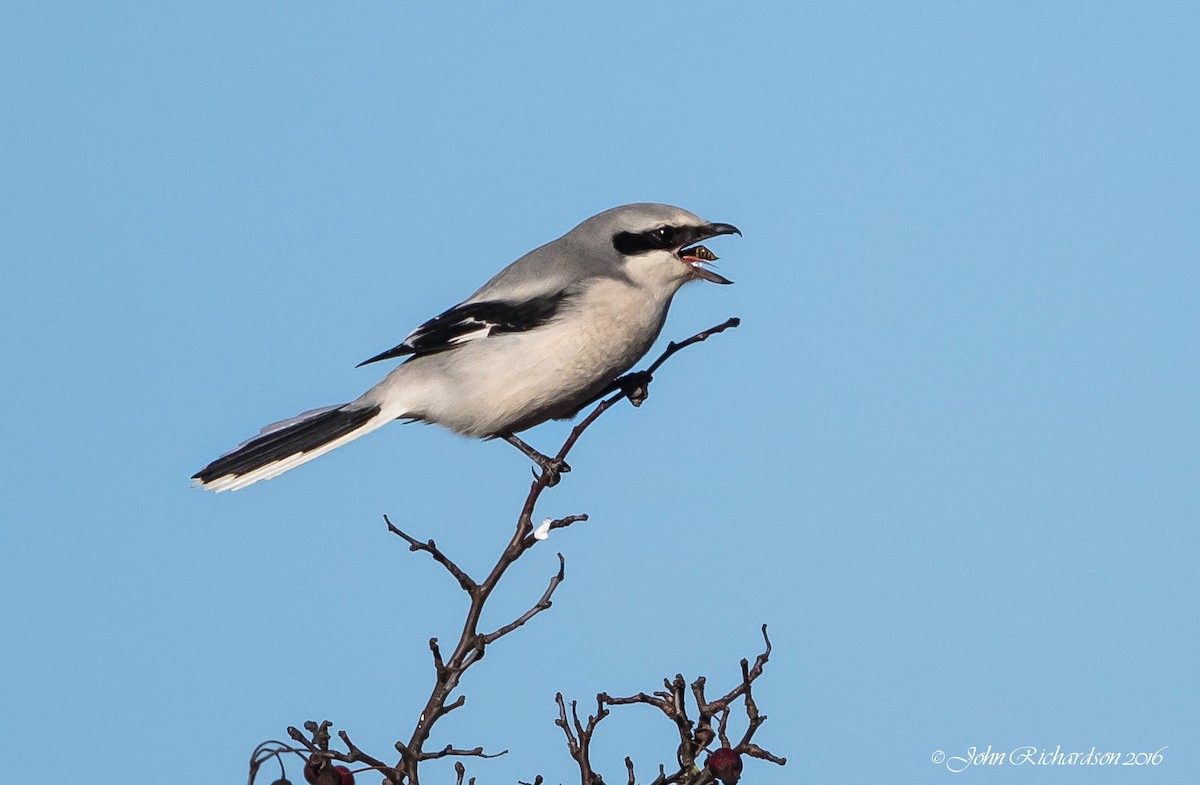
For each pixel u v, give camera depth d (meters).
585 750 7.25
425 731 7.03
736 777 7.03
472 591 7.70
